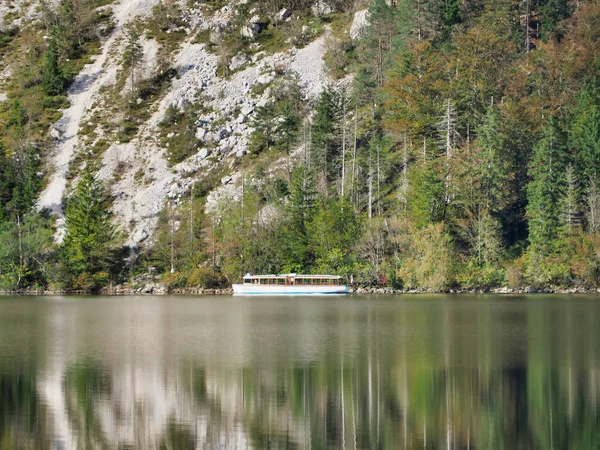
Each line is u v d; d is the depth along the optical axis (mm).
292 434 45719
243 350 76562
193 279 171625
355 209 175375
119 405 52625
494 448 42719
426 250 157500
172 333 91062
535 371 63406
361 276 165625
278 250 170375
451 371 63719
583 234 158000
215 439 45000
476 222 162500
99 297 160125
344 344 80500
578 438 44281
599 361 68188
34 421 48688
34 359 71188
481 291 157500
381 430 46281
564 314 110250
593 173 165250
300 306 130875
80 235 172375
